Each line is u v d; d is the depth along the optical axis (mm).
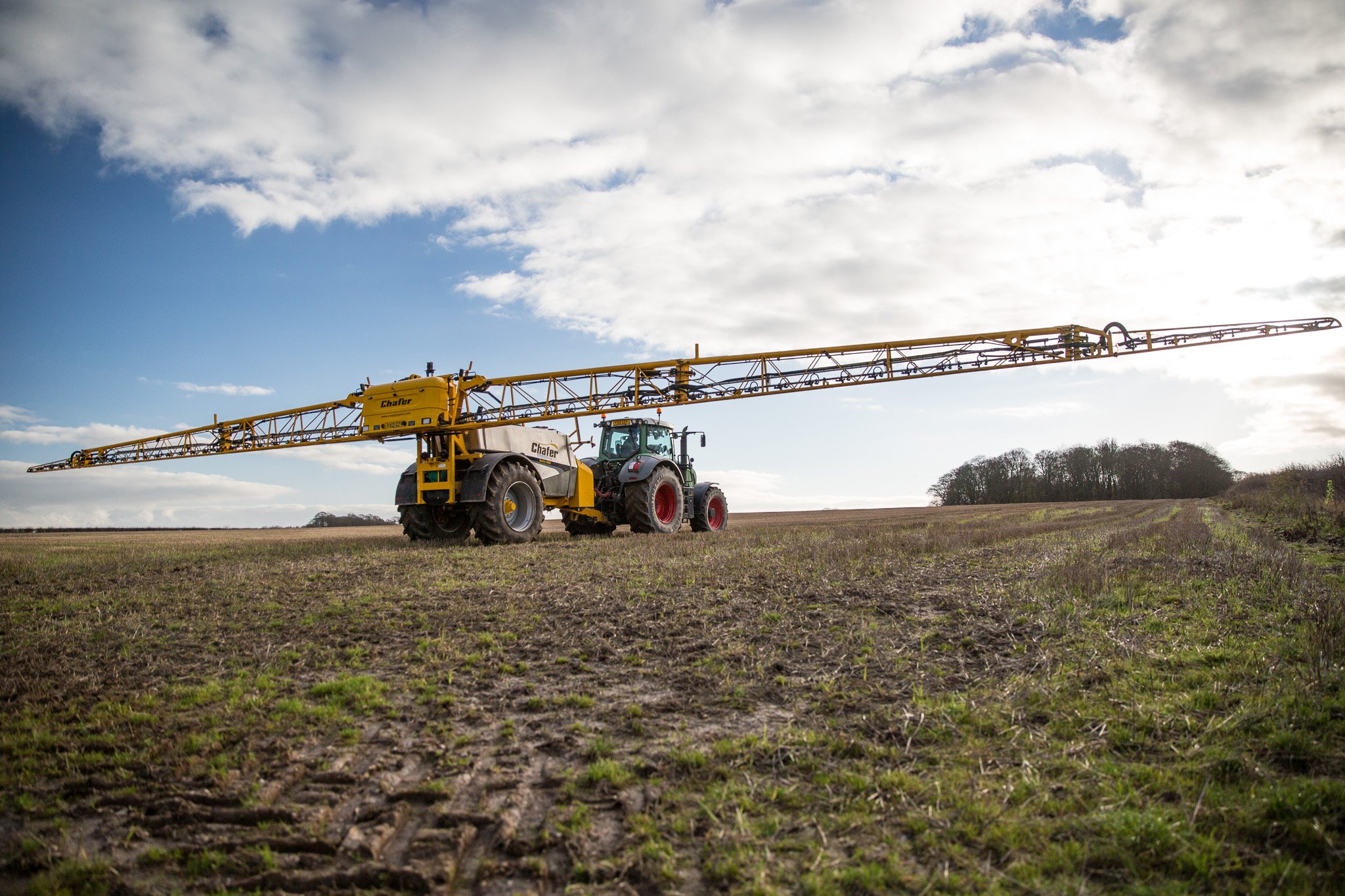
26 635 5633
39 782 3184
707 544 11977
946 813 2688
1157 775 2908
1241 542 11617
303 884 2377
